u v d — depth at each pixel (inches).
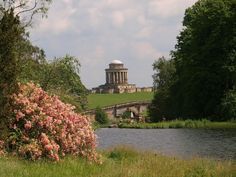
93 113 4972.9
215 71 3348.9
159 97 4244.6
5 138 852.6
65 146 900.6
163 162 904.3
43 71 1667.1
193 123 3088.1
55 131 894.4
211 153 1530.5
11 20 852.6
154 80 6077.8
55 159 837.8
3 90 850.1
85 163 860.0
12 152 858.8
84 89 2287.2
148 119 4613.7
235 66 3235.7
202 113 3452.3
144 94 7824.8
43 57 1743.4
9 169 697.0
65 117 928.3
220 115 3270.2
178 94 3715.6
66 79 1956.2
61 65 1886.1
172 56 3917.3
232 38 3253.0
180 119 3469.5
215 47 3321.9
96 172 777.6
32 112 895.1
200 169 799.7
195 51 3457.2
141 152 1181.1
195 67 3410.4
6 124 855.7
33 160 832.3
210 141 1966.0
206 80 3361.2
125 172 731.4
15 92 884.0
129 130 3097.9
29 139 871.1
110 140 2267.5
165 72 5959.6
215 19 3316.9
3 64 845.2
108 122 4948.3
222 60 3302.2
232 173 780.6
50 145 848.3
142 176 727.7
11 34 847.1
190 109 3486.7
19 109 891.4
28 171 713.0
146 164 866.8
